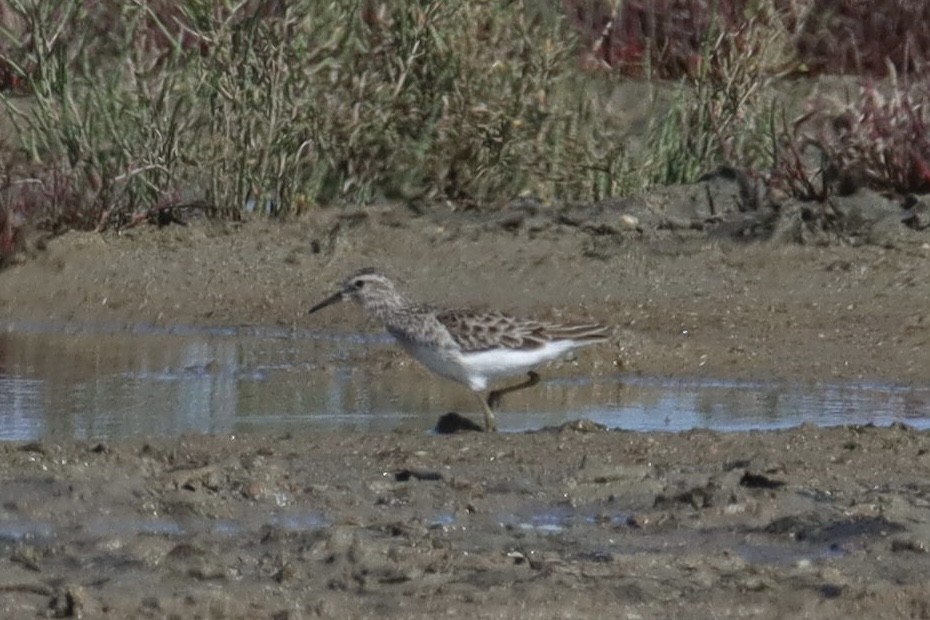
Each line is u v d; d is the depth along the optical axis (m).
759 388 13.01
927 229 16.53
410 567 8.80
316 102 17.16
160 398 12.52
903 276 15.65
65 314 15.07
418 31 17.17
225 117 17.09
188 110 17.22
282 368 13.48
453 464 10.49
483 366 11.77
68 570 8.84
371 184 17.44
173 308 15.20
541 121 17.45
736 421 11.96
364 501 9.85
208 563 8.88
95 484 9.93
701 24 20.67
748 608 8.41
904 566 8.89
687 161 17.95
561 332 11.95
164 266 15.95
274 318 15.01
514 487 10.07
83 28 17.58
